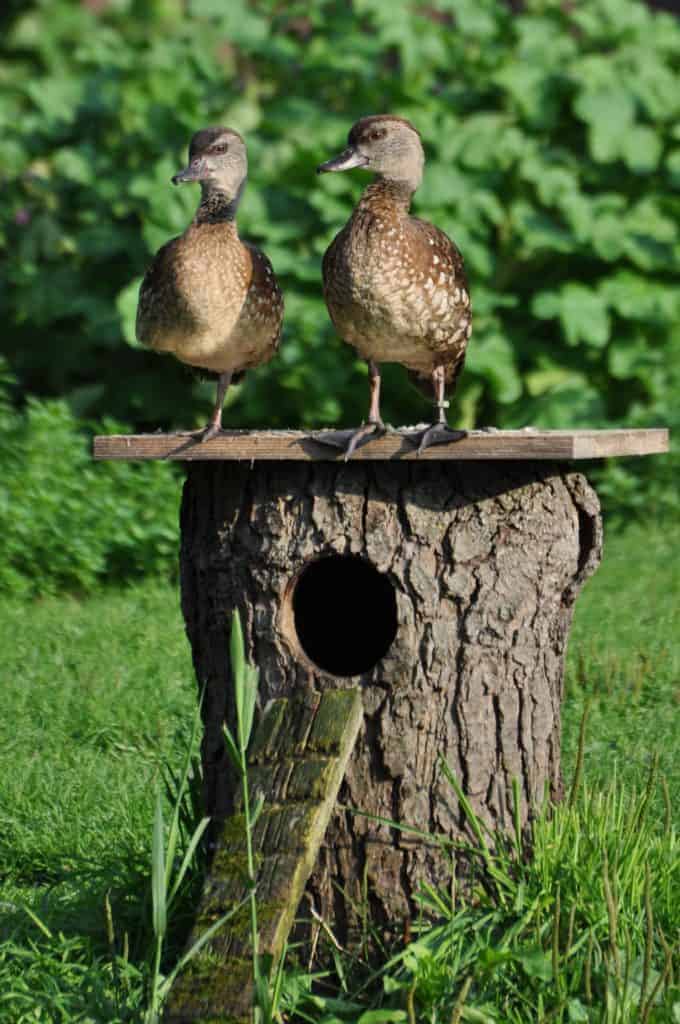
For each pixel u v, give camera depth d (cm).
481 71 2048
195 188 1978
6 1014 783
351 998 798
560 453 800
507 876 834
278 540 862
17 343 2130
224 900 773
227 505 880
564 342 2017
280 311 1050
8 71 2447
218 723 897
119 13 2480
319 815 793
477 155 1962
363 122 964
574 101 2005
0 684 1335
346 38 2083
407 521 848
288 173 1975
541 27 2106
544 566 869
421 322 952
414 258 939
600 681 1347
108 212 2066
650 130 2020
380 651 1046
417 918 846
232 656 727
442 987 755
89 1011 776
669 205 2012
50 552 1733
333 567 1034
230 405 2011
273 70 2116
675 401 2003
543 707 884
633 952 784
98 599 1703
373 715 852
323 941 847
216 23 2403
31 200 2119
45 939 877
